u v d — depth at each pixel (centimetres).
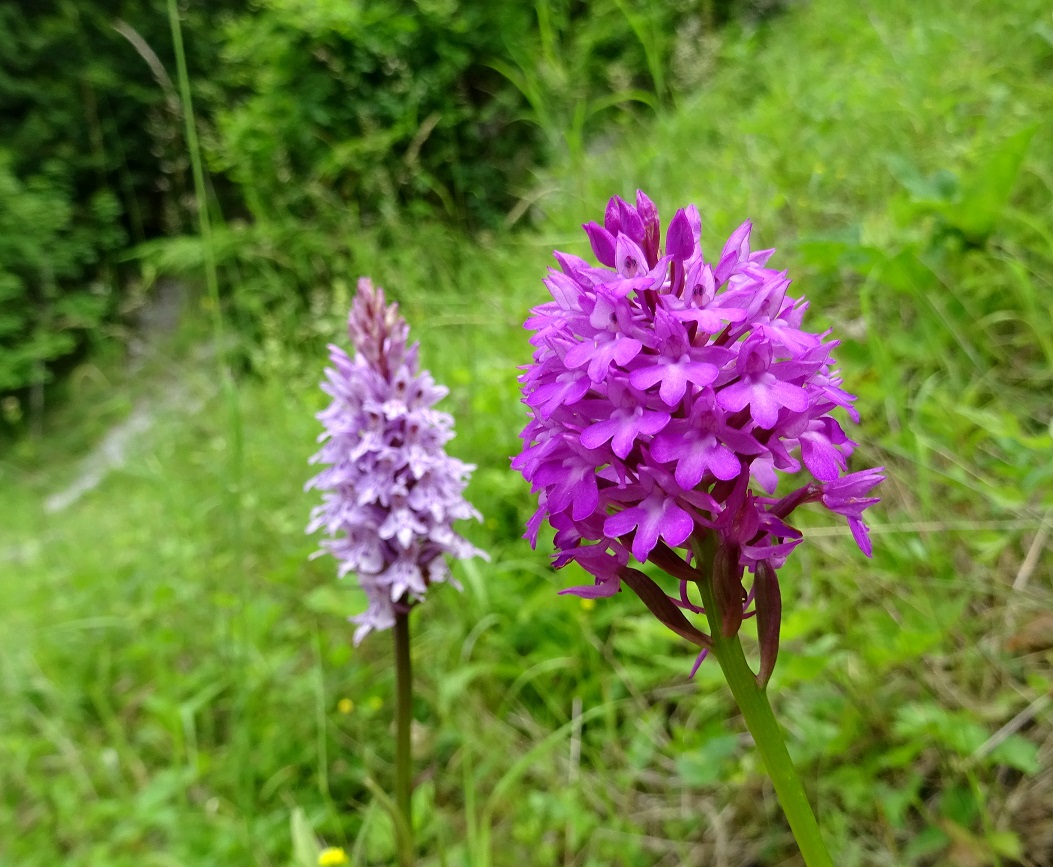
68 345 105
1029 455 20
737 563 11
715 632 11
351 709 27
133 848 28
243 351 65
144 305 88
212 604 35
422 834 22
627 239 11
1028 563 20
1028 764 16
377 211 61
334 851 20
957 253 26
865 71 43
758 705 11
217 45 108
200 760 27
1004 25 40
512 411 32
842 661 20
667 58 57
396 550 19
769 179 36
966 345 24
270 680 29
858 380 25
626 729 23
